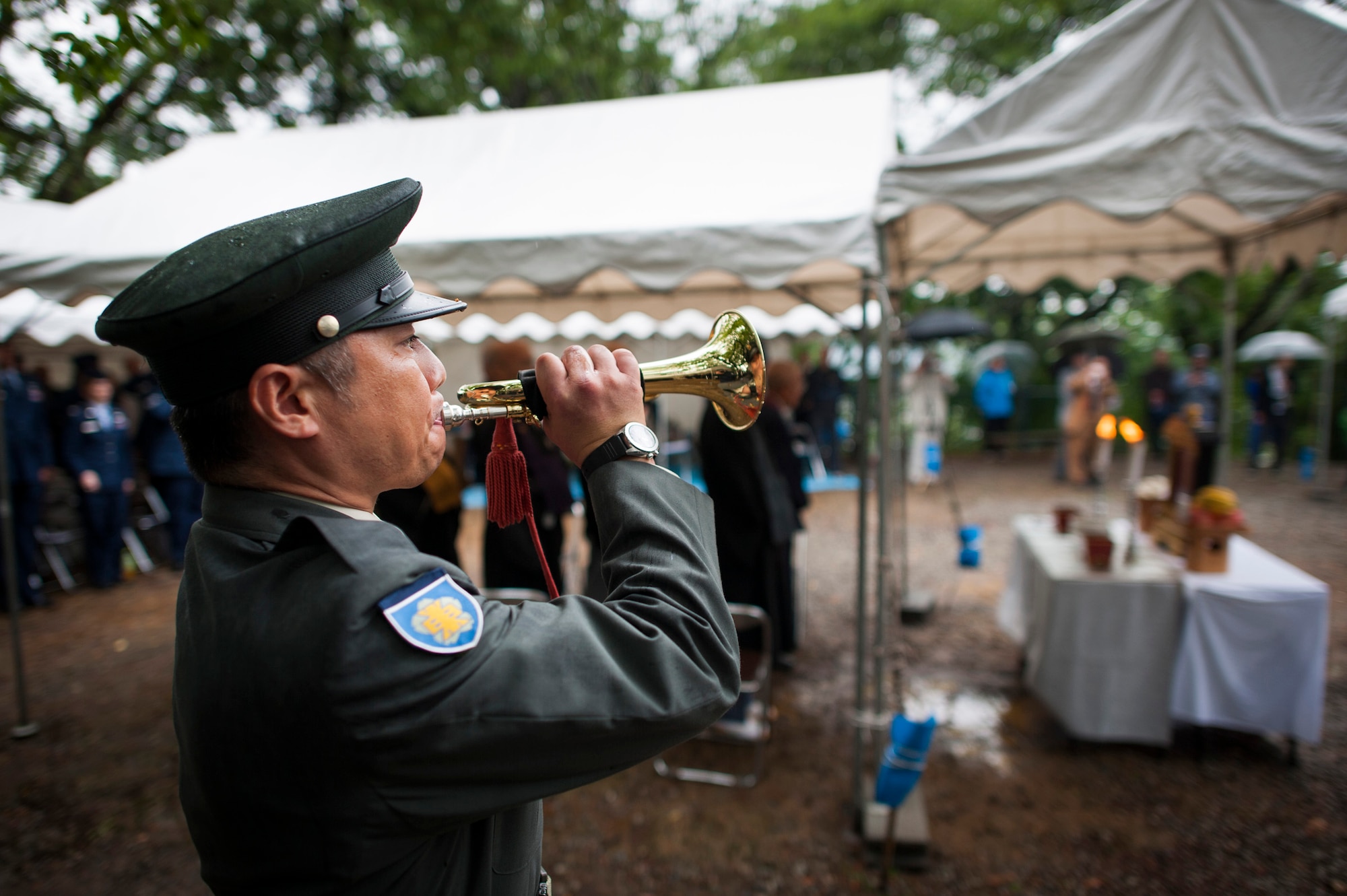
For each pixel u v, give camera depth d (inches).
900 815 103.7
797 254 103.2
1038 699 145.6
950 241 172.7
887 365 101.9
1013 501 341.7
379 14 332.2
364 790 20.6
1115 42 94.6
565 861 103.9
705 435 148.5
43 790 122.6
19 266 122.6
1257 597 115.0
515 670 21.6
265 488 25.1
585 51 412.5
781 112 147.6
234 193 152.3
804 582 228.7
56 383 330.6
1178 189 89.7
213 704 21.9
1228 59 91.0
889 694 150.8
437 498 144.9
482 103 446.0
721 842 106.6
